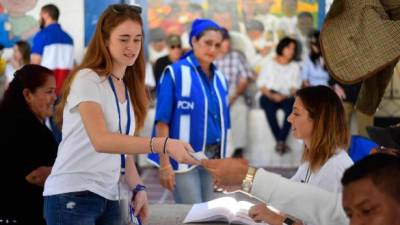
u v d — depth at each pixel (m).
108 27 2.24
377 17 2.13
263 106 7.77
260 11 7.82
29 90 2.69
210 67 3.72
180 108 3.57
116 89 2.31
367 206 1.48
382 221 1.47
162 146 2.12
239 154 7.80
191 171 3.58
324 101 2.41
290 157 7.82
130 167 2.64
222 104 3.70
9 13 7.50
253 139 7.86
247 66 7.81
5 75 7.27
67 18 7.45
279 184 2.01
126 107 2.35
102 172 2.25
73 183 2.20
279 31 7.80
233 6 7.85
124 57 2.25
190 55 3.70
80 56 7.48
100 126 2.16
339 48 2.18
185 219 2.91
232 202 3.00
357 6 2.17
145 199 2.65
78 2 7.42
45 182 2.34
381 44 2.10
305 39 7.70
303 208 1.99
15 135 2.64
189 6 7.83
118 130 2.30
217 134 3.65
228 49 7.69
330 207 1.97
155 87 7.57
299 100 2.46
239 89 7.71
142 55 2.47
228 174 2.04
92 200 2.23
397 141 2.14
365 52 2.13
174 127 3.59
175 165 3.55
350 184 1.51
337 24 2.22
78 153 2.21
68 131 2.23
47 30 6.88
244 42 7.82
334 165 2.36
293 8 7.74
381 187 1.47
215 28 3.63
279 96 7.71
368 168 1.50
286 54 7.64
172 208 3.18
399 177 1.48
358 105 2.48
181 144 2.11
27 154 2.64
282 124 7.75
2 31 7.51
